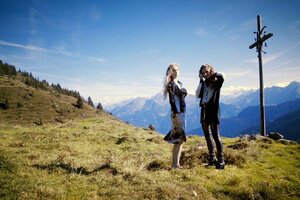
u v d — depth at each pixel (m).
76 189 2.94
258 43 7.51
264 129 7.35
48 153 4.75
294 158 4.97
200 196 2.95
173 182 3.26
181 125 3.70
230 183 3.38
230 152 4.56
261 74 7.46
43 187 2.90
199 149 4.82
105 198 2.77
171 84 3.66
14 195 2.71
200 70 3.78
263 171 4.00
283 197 3.11
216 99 3.72
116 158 4.67
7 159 3.84
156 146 7.00
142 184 3.10
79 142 6.72
